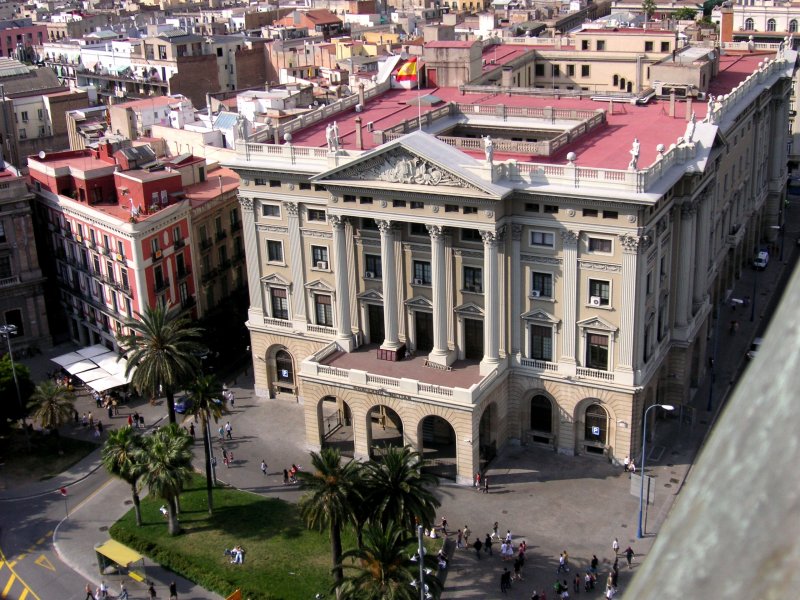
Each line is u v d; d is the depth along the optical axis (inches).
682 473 3959.2
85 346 5502.0
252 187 4441.4
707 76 5600.4
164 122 6737.2
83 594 3476.9
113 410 4753.9
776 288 5866.1
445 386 3905.0
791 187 7775.6
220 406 3759.8
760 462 217.5
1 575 3599.9
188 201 5036.9
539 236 3873.0
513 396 4143.7
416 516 3051.2
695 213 4261.8
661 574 225.8
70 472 4281.5
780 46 6574.8
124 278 4911.4
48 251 5600.4
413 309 4237.2
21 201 5295.3
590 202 3673.7
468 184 3777.1
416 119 4618.6
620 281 3762.3
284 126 4753.9
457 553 3543.3
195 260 5142.7
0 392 4382.4
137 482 3695.9
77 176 5191.9
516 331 4057.6
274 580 3395.7
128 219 4842.5
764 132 6161.4
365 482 3070.9
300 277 4471.0
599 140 4439.0
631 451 3978.8
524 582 3363.7
